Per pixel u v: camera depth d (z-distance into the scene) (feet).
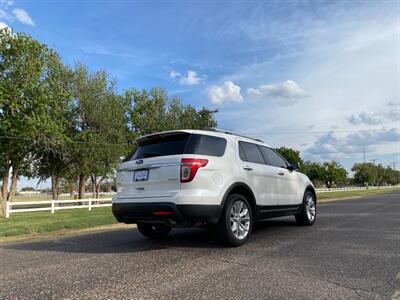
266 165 24.11
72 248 21.80
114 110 102.06
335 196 105.50
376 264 16.01
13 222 39.34
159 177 19.20
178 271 15.26
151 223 19.93
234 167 20.84
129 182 20.59
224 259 17.22
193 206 18.11
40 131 78.13
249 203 21.91
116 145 99.81
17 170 86.63
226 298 11.94
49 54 89.92
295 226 28.32
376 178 389.60
